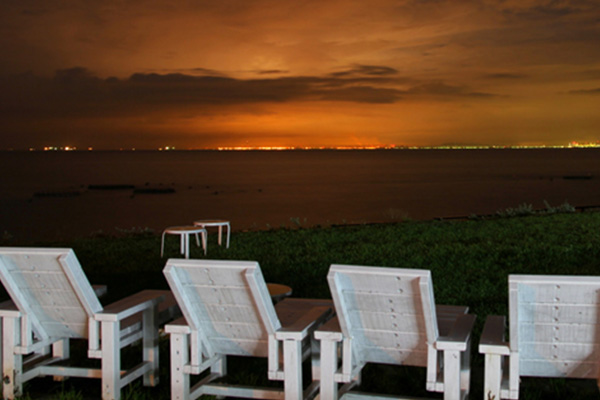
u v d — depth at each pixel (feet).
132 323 13.10
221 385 11.92
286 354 10.83
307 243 35.09
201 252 33.17
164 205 167.53
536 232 36.96
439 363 10.95
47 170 434.71
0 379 12.35
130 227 113.19
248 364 14.70
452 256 29.09
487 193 189.98
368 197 178.29
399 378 13.60
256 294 10.41
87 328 12.34
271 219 121.19
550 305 9.27
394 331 10.44
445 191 201.46
